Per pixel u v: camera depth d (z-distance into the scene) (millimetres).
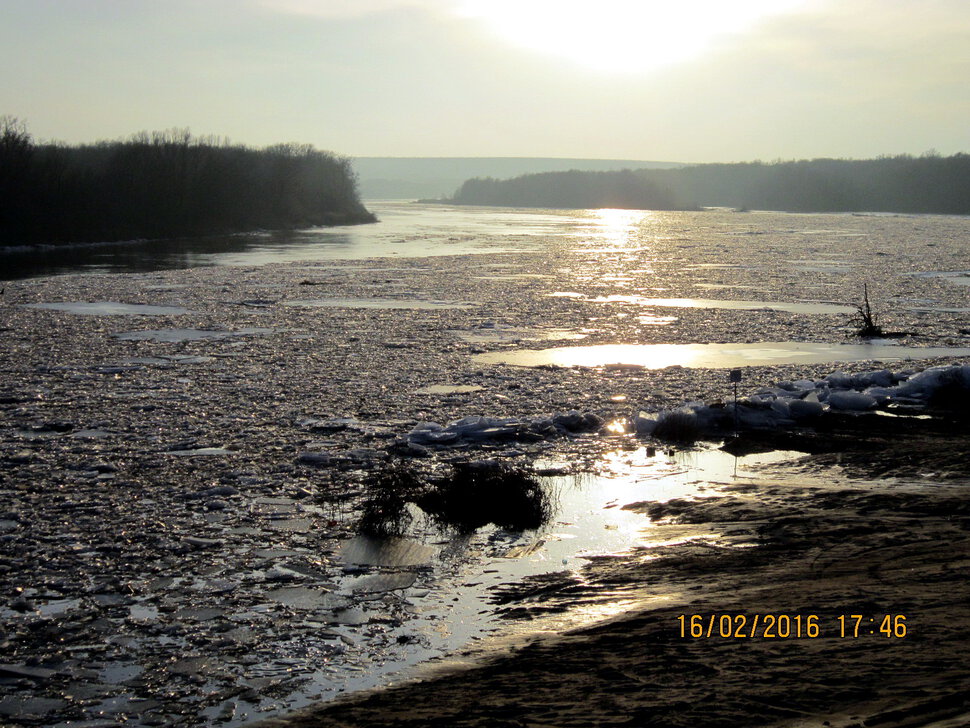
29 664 9742
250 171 145375
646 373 26797
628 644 9406
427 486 15695
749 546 12828
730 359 29547
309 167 168000
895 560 11648
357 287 52062
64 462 17109
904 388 23047
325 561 12625
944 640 8477
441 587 11781
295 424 20328
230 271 62281
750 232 126438
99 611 11008
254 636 10383
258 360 28656
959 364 28375
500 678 8844
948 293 50406
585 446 18844
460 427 19516
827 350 31531
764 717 7266
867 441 18969
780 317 40156
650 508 14883
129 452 17875
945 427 20109
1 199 91562
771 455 18172
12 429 19609
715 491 15797
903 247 91938
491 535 13727
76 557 12625
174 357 29062
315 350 30719
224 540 13336
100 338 32875
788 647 8750
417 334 34656
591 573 12125
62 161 108125
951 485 15680
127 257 77062
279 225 132875
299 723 8344
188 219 115250
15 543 13070
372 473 16703
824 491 15438
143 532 13586
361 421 20625
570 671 8852
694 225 151375
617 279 57969
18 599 11297
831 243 99312
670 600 10812
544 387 24609
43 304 43094
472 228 135125
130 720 8656
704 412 20578
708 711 7465
